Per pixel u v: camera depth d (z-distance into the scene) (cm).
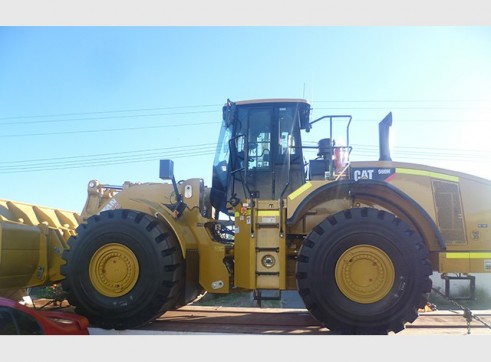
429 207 522
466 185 529
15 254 548
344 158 572
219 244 568
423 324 546
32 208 668
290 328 518
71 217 761
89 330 505
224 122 668
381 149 584
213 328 514
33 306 635
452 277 514
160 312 515
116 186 666
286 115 640
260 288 522
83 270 518
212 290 559
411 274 470
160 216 555
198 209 582
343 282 480
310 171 590
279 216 528
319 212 548
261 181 627
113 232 519
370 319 467
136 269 513
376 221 484
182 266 539
